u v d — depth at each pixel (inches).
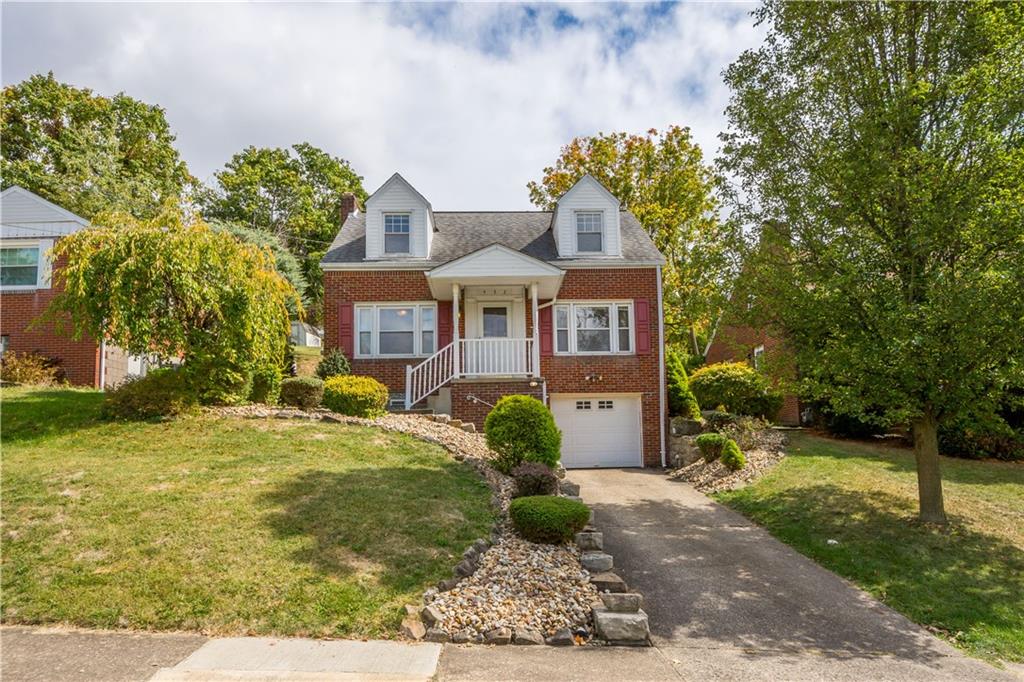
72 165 1071.6
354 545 240.1
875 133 315.6
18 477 292.7
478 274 560.7
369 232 636.1
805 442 571.2
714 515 385.4
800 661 195.3
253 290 448.1
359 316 629.0
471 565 234.5
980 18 304.7
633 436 629.9
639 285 641.6
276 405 500.4
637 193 1011.9
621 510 394.3
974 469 458.3
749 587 263.9
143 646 175.2
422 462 364.5
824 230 344.8
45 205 641.6
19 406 429.1
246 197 1448.1
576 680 169.0
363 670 165.9
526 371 579.8
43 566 214.5
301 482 305.7
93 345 609.9
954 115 315.9
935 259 318.0
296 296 510.9
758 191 381.7
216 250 433.4
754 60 379.6
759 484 434.0
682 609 236.7
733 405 645.9
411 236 641.6
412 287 630.5
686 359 966.4
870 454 511.2
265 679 158.6
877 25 343.6
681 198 973.2
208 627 186.4
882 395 313.7
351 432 414.3
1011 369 272.8
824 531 336.2
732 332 794.8
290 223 1466.5
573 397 632.4
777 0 367.2
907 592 261.9
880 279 311.6
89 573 210.5
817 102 354.6
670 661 189.0
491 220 733.9
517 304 633.6
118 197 1075.9
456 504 295.7
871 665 195.5
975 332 273.3
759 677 180.5
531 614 207.5
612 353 631.2
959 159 309.3
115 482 291.7
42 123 1185.4
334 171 1627.7
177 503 268.4
